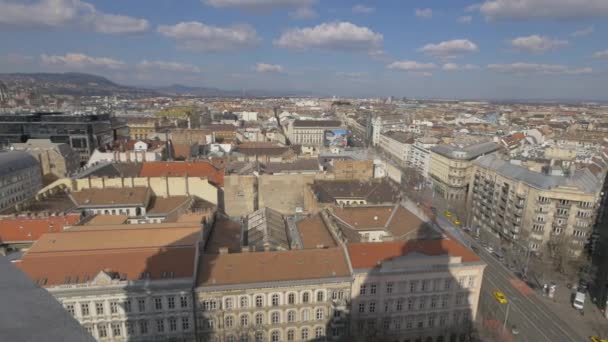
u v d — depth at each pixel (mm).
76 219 112812
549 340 102188
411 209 133125
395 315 93812
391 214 128750
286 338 89938
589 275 132250
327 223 117188
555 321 110438
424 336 96750
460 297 96562
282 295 87625
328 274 90000
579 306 115500
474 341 99062
